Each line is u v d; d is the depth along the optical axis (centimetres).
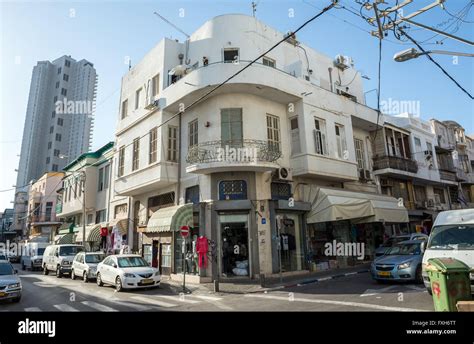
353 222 1856
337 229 1848
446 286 599
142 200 2059
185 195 1688
